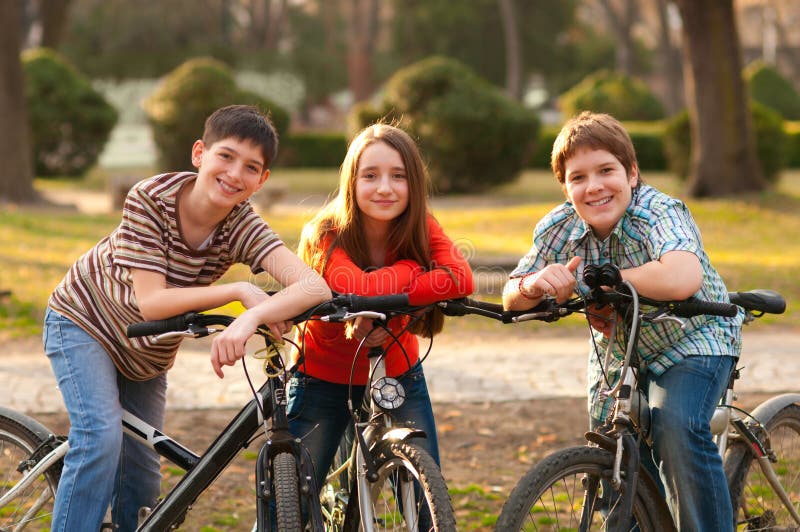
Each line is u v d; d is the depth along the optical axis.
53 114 33.88
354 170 4.23
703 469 3.95
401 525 3.93
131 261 3.93
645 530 3.95
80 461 3.96
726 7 23.31
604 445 3.84
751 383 9.25
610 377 4.39
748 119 23.61
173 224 4.01
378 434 3.93
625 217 4.16
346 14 73.81
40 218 21.73
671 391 4.06
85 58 63.78
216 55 65.69
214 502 6.27
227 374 9.52
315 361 4.34
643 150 37.88
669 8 74.12
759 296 4.37
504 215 22.73
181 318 3.65
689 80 23.86
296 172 38.59
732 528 4.01
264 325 3.84
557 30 67.12
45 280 14.66
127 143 50.88
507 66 66.62
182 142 30.16
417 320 4.05
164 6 64.94
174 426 7.81
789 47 81.62
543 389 9.19
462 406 8.62
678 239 3.96
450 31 64.94
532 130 29.33
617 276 3.75
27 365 9.78
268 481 3.67
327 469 4.45
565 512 4.77
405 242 4.24
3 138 24.89
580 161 4.08
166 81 30.98
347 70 72.38
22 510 4.72
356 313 3.64
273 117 31.56
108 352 4.18
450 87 28.92
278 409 3.80
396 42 66.38
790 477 4.88
